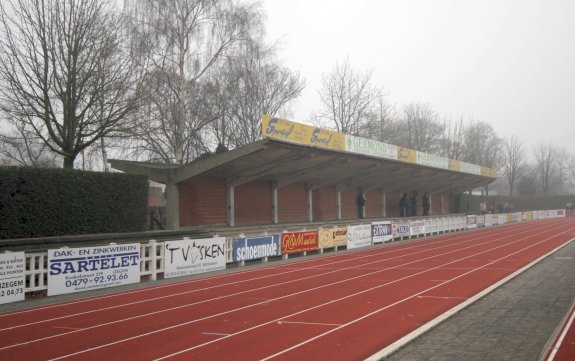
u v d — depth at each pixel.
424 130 80.06
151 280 18.55
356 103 53.69
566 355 7.96
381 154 35.25
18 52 20.61
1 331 10.72
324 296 14.38
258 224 32.41
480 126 100.94
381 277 18.17
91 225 20.39
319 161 31.84
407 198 49.59
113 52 22.58
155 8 30.39
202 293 15.52
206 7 31.67
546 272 18.89
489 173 59.38
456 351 8.52
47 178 18.83
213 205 29.06
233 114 40.91
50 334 10.41
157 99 29.94
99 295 15.45
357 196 44.31
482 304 12.75
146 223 22.72
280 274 19.72
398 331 10.12
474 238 38.44
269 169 29.03
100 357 8.66
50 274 15.20
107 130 22.30
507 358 8.02
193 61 31.88
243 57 33.38
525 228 52.22
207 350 8.95
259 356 8.50
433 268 20.58
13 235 17.59
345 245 30.41
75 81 21.42
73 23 21.38
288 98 43.75
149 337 10.00
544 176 111.38
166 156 34.62
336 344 9.20
